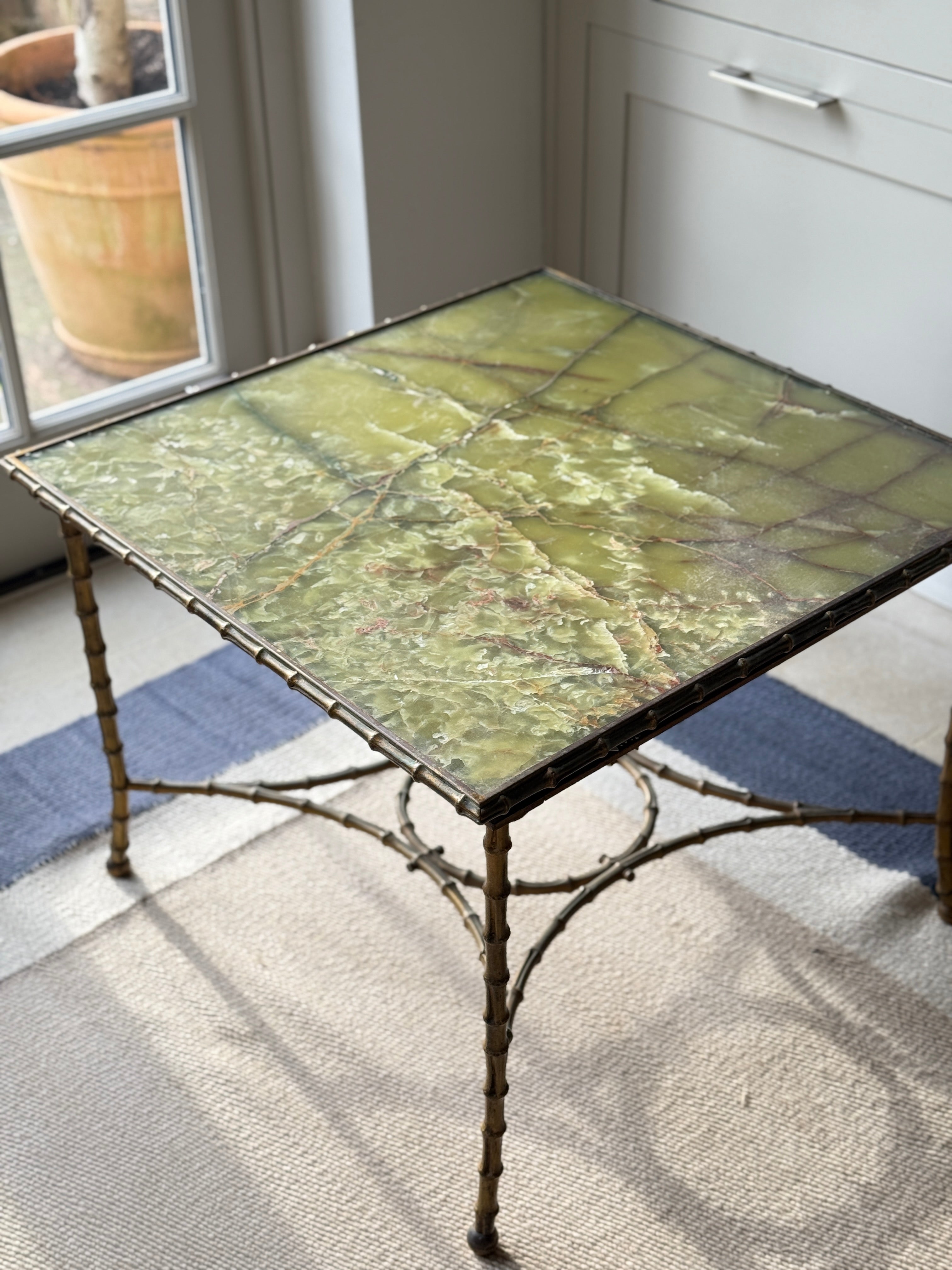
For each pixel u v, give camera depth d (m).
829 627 1.39
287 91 2.48
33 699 2.29
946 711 2.22
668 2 2.31
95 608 1.75
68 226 2.38
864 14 2.05
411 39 2.39
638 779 1.87
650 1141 1.62
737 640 1.36
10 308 2.36
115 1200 1.58
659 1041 1.73
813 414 1.71
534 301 1.96
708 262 2.51
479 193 2.65
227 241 2.60
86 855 2.01
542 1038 1.74
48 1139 1.64
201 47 2.38
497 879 1.29
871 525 1.52
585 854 1.98
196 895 1.94
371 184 2.48
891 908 1.89
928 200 2.11
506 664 1.33
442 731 1.26
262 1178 1.59
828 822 1.87
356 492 1.58
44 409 2.51
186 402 1.75
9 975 1.83
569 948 1.85
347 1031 1.75
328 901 1.93
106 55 2.30
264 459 1.64
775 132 2.26
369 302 2.62
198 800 2.09
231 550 1.50
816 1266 1.50
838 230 2.26
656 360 1.82
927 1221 1.54
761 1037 1.73
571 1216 1.55
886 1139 1.62
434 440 1.66
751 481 1.59
